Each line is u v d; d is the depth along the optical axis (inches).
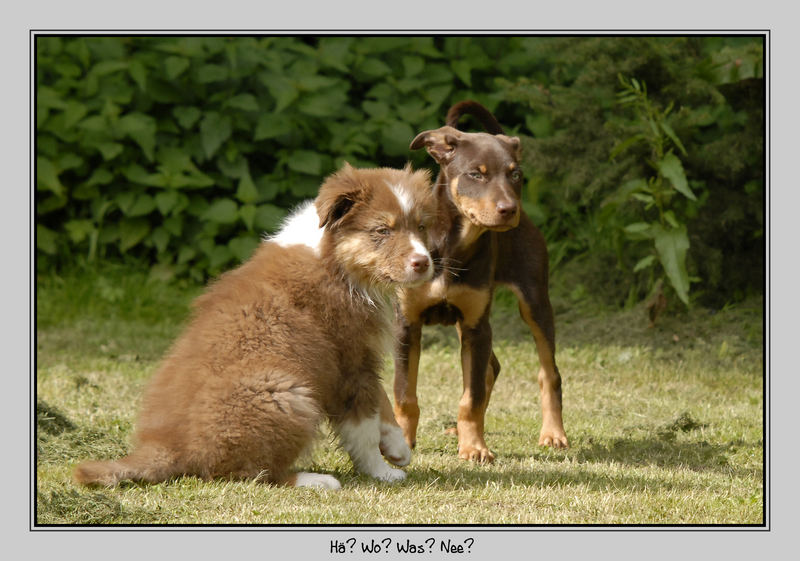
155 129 689.0
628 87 571.8
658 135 557.9
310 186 695.7
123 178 701.3
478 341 354.6
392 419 322.7
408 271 294.4
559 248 682.2
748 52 577.6
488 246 352.2
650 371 515.2
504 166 339.3
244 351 290.2
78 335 582.2
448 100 724.0
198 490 279.4
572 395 474.6
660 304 570.9
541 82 724.0
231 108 693.3
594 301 636.7
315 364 297.3
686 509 288.5
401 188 304.8
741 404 459.8
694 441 392.2
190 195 699.4
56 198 695.7
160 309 644.7
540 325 390.9
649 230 567.8
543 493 299.7
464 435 353.7
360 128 701.9
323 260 303.4
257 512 268.1
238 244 668.7
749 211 591.8
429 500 289.7
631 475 328.8
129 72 701.3
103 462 284.5
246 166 691.4
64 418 368.2
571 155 616.4
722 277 604.1
